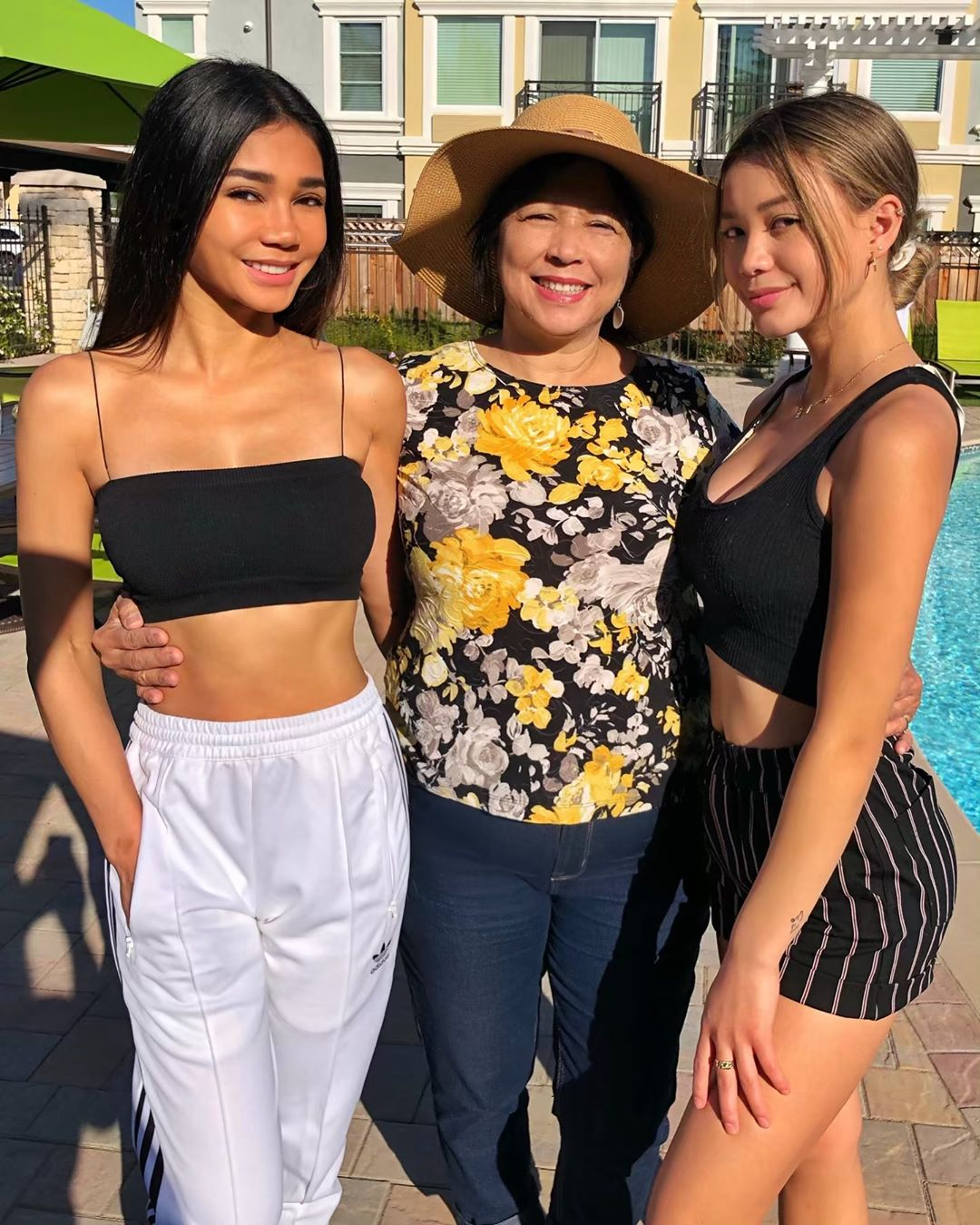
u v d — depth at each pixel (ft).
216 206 5.17
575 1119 6.70
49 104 22.44
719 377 49.24
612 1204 6.79
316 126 5.42
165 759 5.49
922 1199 7.89
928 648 24.29
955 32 43.78
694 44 62.23
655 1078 6.64
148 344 5.52
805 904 4.88
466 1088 6.61
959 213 63.21
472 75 63.93
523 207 6.26
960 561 29.53
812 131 5.06
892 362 5.20
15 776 14.65
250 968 5.58
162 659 5.40
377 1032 6.15
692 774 6.45
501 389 6.31
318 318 6.17
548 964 6.72
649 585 6.20
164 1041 5.56
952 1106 8.80
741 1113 5.15
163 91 5.24
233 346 5.55
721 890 5.98
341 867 5.60
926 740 19.99
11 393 19.51
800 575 5.16
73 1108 8.89
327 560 5.54
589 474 6.17
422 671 6.35
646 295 7.33
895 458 4.74
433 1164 8.36
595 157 6.22
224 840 5.45
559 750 6.11
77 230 48.19
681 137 63.52
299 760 5.52
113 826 5.52
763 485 5.35
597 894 6.35
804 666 5.28
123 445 5.40
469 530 6.11
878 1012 5.16
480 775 6.16
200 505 5.30
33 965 10.75
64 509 5.44
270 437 5.57
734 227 5.43
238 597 5.44
